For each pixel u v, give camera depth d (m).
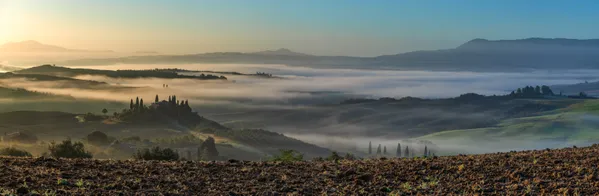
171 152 23.05
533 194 8.91
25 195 7.90
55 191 8.19
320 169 11.28
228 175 10.42
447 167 11.14
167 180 9.66
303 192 9.13
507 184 9.66
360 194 9.05
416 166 11.42
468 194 9.02
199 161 12.29
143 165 11.24
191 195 8.68
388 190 9.36
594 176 9.79
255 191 9.09
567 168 10.60
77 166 10.73
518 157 12.22
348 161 12.80
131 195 8.40
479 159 12.11
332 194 9.02
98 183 9.15
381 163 11.98
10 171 9.55
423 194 9.08
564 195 8.73
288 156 17.27
